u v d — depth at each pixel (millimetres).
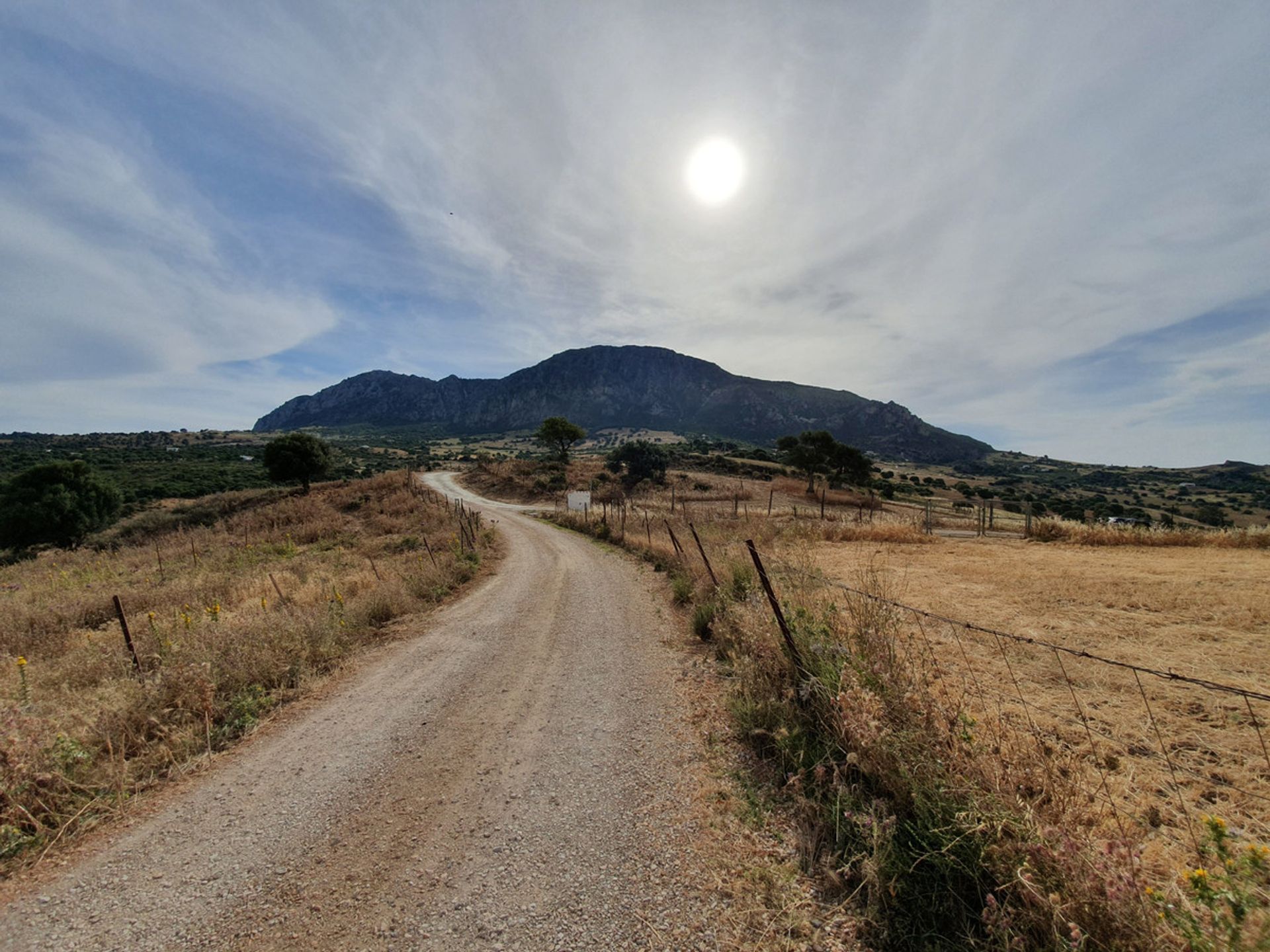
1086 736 4004
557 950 2463
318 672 6758
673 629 8094
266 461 45906
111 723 4789
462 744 4734
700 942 2453
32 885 3076
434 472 79438
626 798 3717
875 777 3215
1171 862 2547
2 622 9055
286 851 3324
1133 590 9156
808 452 55344
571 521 28188
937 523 27969
